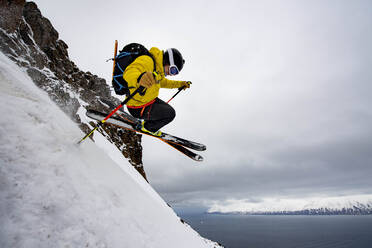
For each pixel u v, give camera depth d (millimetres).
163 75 2826
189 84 4293
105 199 1822
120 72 2555
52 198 1331
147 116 3064
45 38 14344
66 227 1268
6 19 7695
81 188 1634
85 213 1479
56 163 1578
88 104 16359
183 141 4074
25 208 1147
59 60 15555
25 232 1052
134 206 2297
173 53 2752
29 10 13352
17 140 1419
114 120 3502
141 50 2506
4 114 1488
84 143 2332
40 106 2004
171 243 2443
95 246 1354
